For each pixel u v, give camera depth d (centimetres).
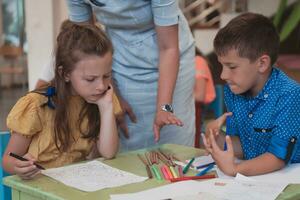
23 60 709
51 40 482
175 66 154
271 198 95
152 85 162
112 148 132
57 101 132
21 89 752
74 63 125
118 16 153
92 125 138
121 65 162
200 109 269
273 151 117
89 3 156
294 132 118
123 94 163
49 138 133
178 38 157
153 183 106
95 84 127
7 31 740
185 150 141
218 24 478
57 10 481
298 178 110
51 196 98
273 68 126
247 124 128
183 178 109
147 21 155
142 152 139
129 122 164
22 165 109
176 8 150
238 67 119
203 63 290
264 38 119
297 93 118
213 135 122
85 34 126
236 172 111
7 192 127
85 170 117
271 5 445
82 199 95
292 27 324
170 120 143
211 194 96
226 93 134
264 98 123
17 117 128
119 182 107
